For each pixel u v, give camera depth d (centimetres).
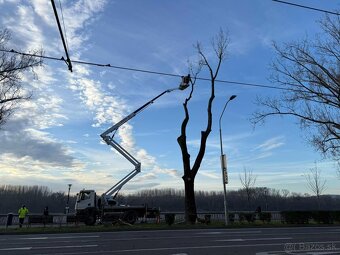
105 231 2266
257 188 8588
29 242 1579
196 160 3019
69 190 4803
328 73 2891
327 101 2939
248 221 3322
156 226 2611
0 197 6525
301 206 6894
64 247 1364
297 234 1905
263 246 1355
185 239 1628
